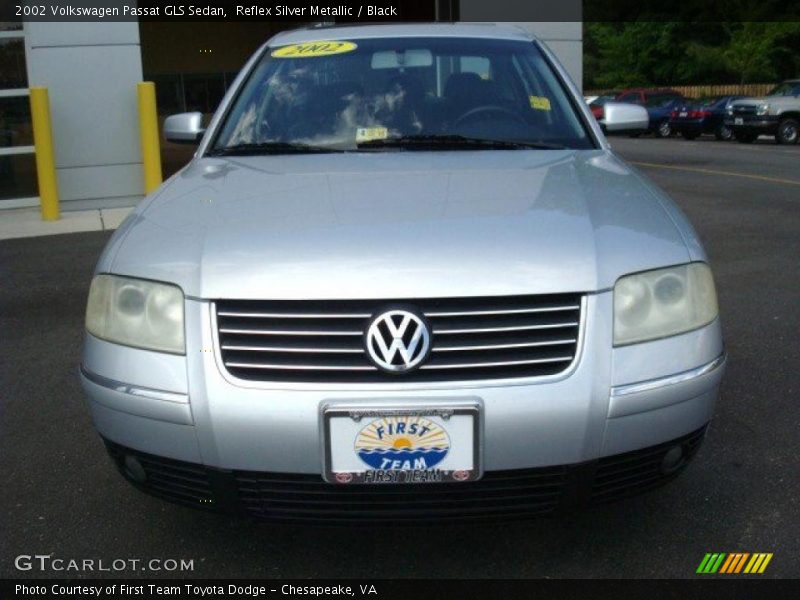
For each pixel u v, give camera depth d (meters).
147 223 2.72
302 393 2.26
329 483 2.29
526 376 2.28
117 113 10.35
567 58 12.11
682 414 2.43
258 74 3.87
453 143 3.41
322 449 2.26
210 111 18.53
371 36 4.04
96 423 2.58
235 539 2.85
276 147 3.45
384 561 2.71
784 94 23.70
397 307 2.27
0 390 4.32
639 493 2.50
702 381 2.45
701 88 38.09
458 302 2.28
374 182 2.86
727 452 3.42
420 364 2.26
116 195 10.55
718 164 16.47
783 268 6.75
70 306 5.93
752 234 8.30
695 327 2.48
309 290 2.29
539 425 2.26
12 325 5.48
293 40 4.12
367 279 2.29
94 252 7.84
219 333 2.33
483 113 3.57
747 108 23.38
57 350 4.96
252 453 2.30
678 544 2.76
